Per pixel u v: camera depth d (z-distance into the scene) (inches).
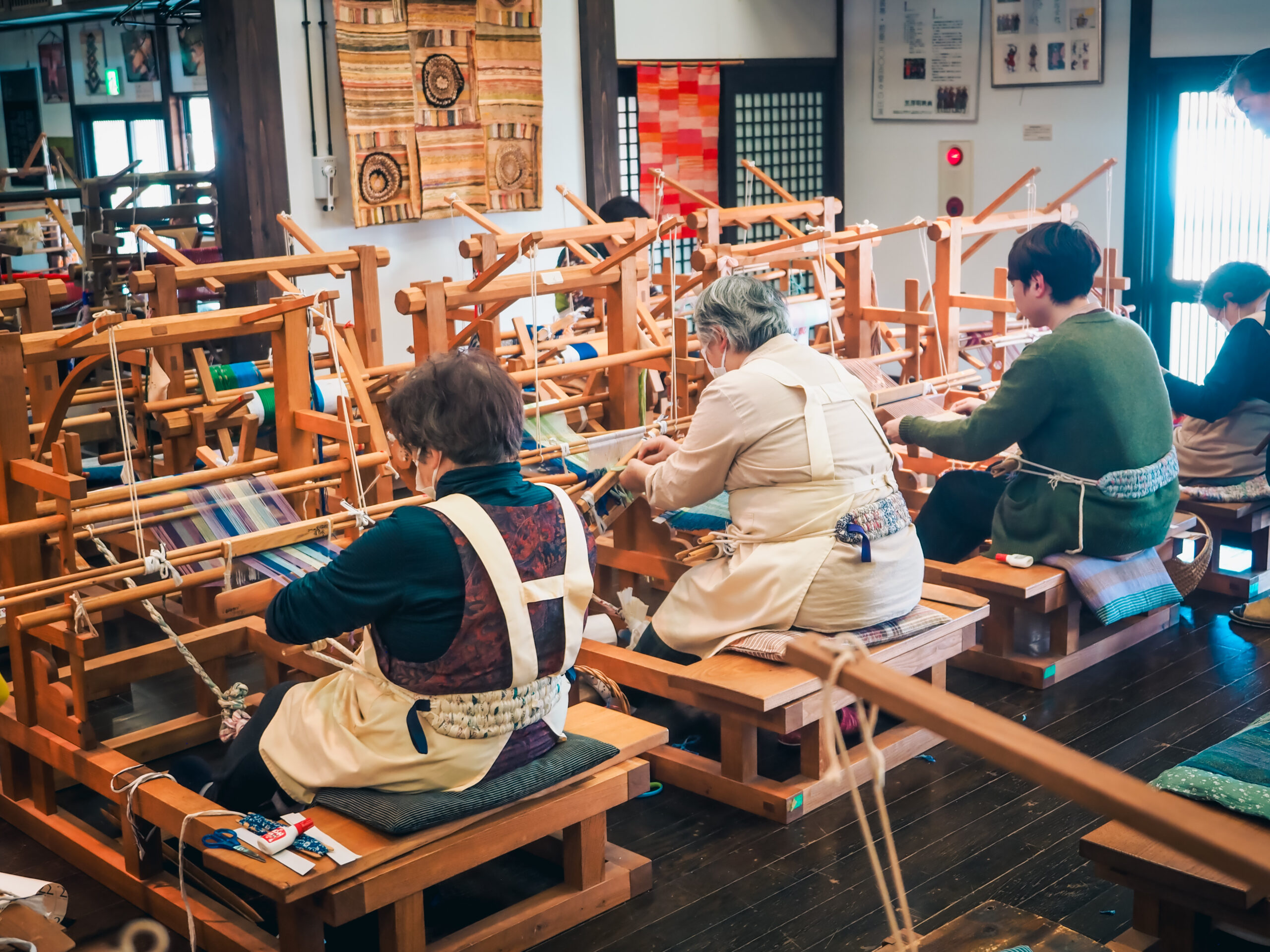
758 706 99.7
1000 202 172.2
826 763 108.8
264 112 211.2
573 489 121.1
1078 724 122.8
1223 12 225.0
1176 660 138.0
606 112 257.0
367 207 223.3
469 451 79.6
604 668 115.8
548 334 178.2
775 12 282.5
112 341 94.3
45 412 131.0
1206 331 242.4
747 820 106.7
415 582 77.4
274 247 215.8
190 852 94.7
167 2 262.8
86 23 355.9
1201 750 116.6
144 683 136.3
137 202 350.9
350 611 77.5
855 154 296.7
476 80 233.9
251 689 132.8
